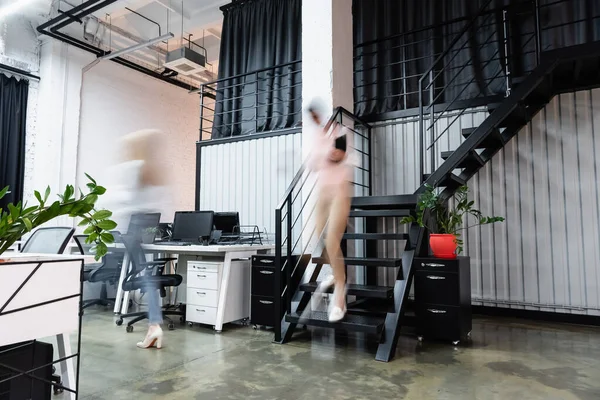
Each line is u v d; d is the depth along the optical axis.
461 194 4.64
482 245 4.75
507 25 4.71
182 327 4.10
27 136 6.89
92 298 5.52
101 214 1.34
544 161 4.51
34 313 1.27
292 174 5.74
